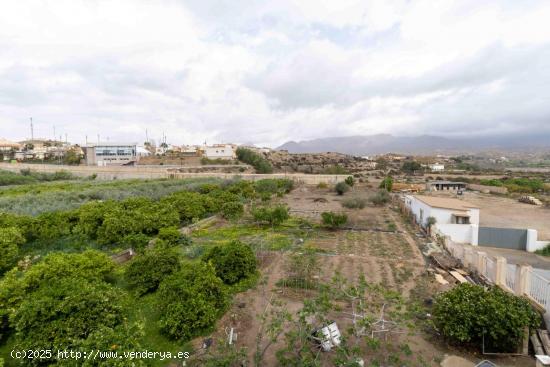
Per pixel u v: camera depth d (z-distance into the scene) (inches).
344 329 273.1
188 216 713.6
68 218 561.9
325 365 221.6
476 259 411.8
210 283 297.0
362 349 248.2
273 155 4077.3
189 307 269.6
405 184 1707.7
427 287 376.8
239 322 290.7
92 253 368.2
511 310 244.1
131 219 546.9
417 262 474.6
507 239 600.7
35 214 650.8
